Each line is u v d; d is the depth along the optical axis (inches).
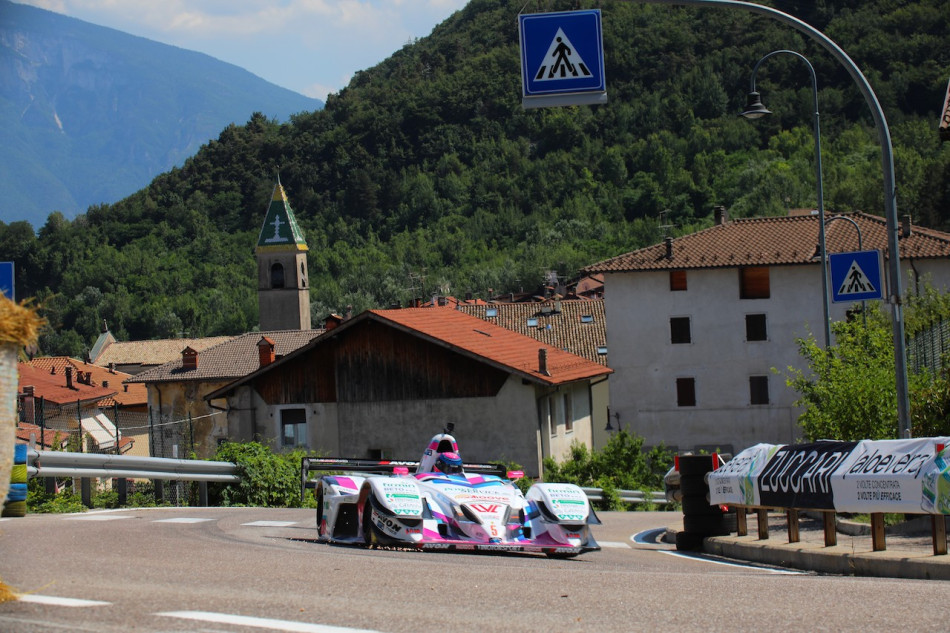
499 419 1547.7
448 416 1573.6
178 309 6968.5
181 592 268.1
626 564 453.4
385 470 562.9
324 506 511.8
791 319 2124.8
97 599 251.4
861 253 676.7
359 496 477.1
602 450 1437.0
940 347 821.9
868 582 328.2
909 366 901.8
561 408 1694.1
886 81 7696.9
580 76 523.2
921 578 387.2
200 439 2566.4
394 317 1606.8
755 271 2150.6
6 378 225.8
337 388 1637.6
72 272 7682.1
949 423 687.7
